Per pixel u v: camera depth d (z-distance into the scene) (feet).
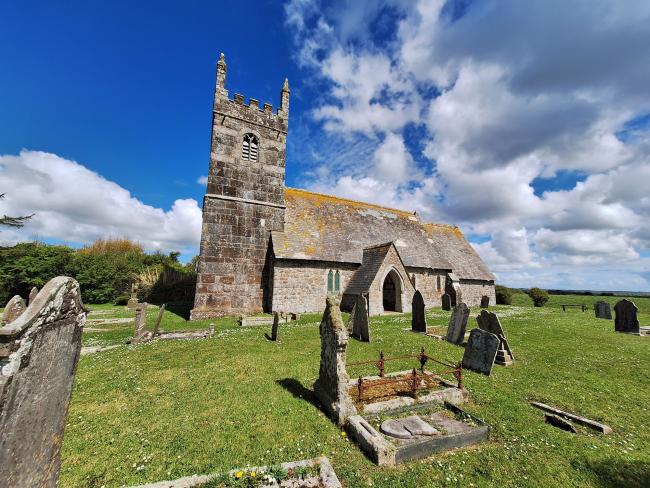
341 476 14.14
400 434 16.87
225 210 69.15
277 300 68.03
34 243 112.78
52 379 12.55
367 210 98.37
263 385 24.81
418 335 45.42
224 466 14.52
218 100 71.41
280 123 78.02
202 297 64.80
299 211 82.53
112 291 114.11
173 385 24.97
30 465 11.19
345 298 74.13
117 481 13.60
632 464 15.38
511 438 17.72
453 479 14.20
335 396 19.51
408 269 88.12
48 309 12.15
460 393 22.41
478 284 106.52
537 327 53.26
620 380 27.68
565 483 14.03
